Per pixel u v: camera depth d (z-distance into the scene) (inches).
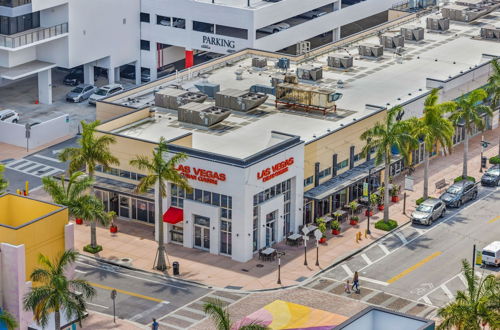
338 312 3779.5
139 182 4466.0
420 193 4859.7
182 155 4062.5
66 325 3587.6
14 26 5743.1
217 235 4224.9
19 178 4995.1
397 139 4392.2
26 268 3518.7
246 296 3905.0
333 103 4963.1
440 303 3850.9
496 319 3164.4
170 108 4904.0
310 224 4475.9
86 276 4033.0
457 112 4913.9
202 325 3690.9
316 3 6496.1
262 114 4943.4
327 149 4591.5
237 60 5762.8
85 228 4451.3
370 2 7012.8
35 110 5826.8
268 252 4178.2
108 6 6136.8
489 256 4119.1
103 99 4936.0
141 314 3759.8
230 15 6102.4
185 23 6274.6
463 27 6476.4
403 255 4242.1
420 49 6003.9
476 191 4837.6
